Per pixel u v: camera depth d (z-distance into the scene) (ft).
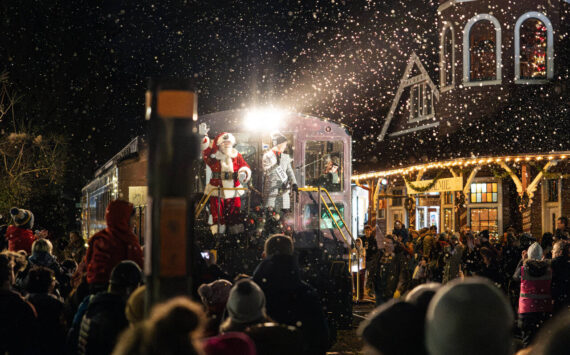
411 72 94.22
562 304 34.14
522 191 69.51
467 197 73.87
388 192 98.32
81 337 15.55
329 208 42.96
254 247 39.29
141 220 42.24
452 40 82.33
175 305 8.00
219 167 40.24
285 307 17.74
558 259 34.45
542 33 76.89
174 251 12.03
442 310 6.52
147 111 12.55
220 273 24.98
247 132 41.65
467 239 48.14
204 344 10.55
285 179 41.86
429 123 88.33
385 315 7.30
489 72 79.87
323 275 37.40
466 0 80.79
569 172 68.13
